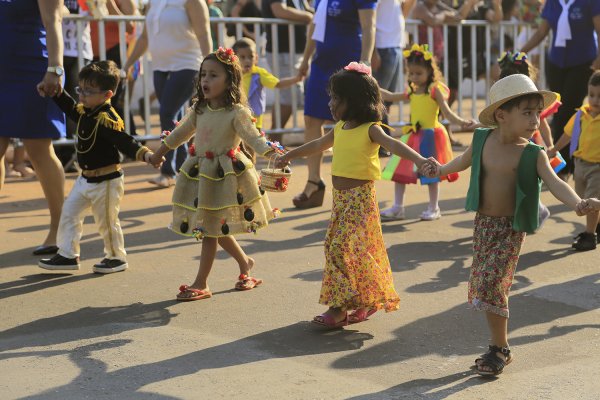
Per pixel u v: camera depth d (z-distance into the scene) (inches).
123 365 213.0
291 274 289.9
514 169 204.8
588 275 288.7
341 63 393.1
